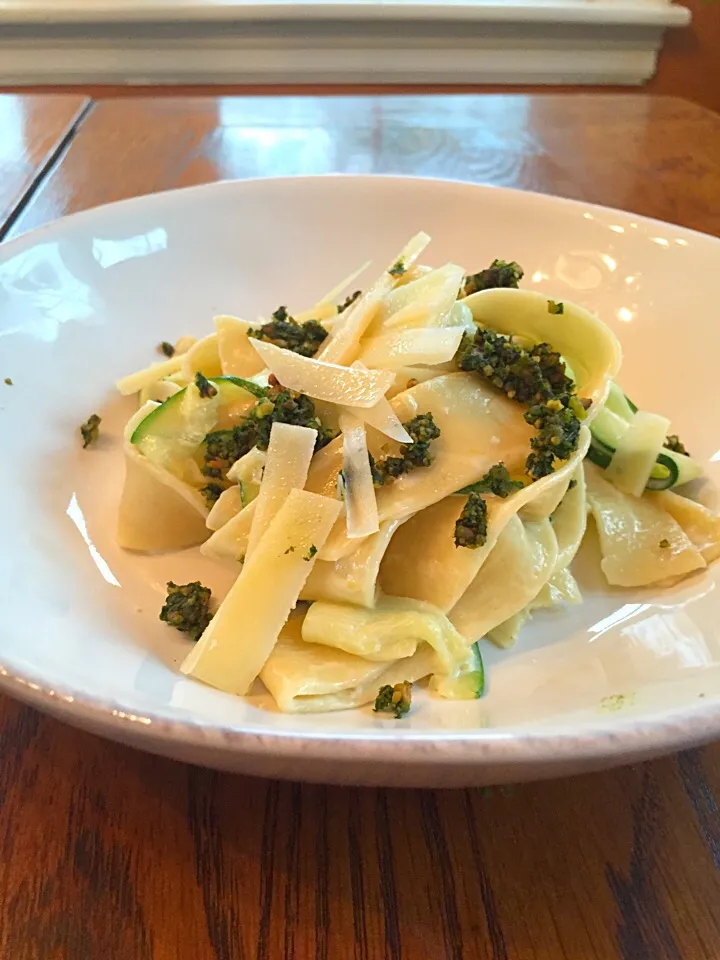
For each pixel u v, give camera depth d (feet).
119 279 1.18
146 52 3.18
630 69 3.32
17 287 1.06
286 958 0.58
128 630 0.80
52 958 0.58
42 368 1.04
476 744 0.53
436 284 0.97
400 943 0.59
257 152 1.70
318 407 0.90
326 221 1.31
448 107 1.94
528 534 0.86
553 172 1.66
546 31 3.20
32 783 0.68
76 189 1.54
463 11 3.10
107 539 0.94
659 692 0.67
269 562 0.77
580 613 0.87
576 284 1.22
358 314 0.95
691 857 0.65
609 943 0.60
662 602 0.86
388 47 3.21
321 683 0.73
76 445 1.03
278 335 0.97
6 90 3.23
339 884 0.63
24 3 3.06
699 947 0.59
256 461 0.87
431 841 0.65
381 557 0.82
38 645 0.66
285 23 3.12
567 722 0.57
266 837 0.65
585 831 0.66
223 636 0.74
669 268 1.16
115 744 0.71
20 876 0.62
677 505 0.96
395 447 0.86
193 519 0.97
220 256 1.27
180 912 0.61
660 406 1.09
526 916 0.61
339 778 0.56
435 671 0.77
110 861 0.63
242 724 0.55
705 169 1.68
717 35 3.24
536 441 0.85
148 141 1.73
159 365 1.11
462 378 0.90
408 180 1.32
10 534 0.83
